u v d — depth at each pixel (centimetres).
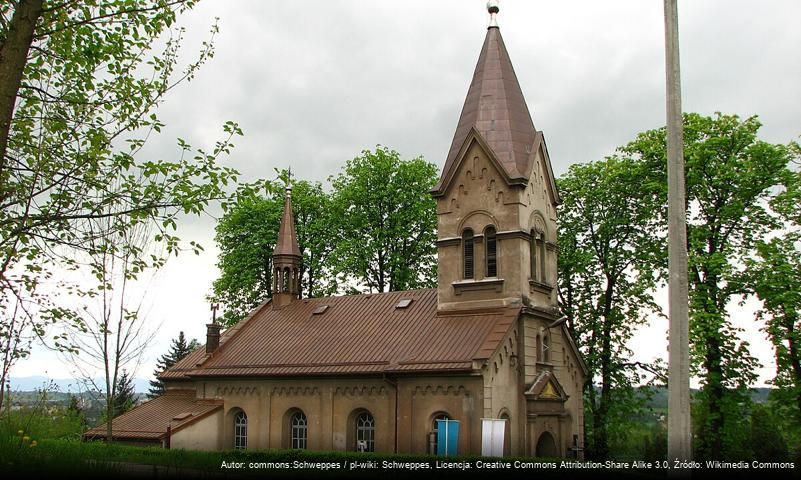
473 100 4572
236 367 4678
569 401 4534
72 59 1995
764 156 4325
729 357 4325
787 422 4222
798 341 4025
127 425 4581
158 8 1970
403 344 4162
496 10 4759
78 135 1972
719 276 4275
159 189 1916
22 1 1747
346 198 6281
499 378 3819
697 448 4394
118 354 3422
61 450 2350
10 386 2214
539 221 4434
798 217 4197
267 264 6519
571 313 5409
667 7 1756
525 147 4394
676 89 1709
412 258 6347
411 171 6288
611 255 5191
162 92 2077
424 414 3862
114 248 1975
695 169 4466
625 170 4953
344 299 5012
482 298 4200
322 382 4300
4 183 1855
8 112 1706
